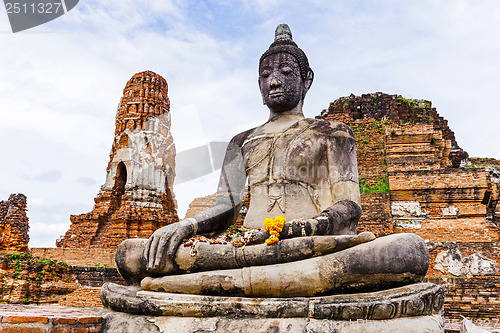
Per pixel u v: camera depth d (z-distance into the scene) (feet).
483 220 55.01
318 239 15.23
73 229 75.61
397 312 13.97
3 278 51.55
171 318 14.97
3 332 13.01
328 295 14.93
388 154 65.10
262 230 16.10
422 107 81.10
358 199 18.85
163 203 71.87
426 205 57.67
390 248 14.75
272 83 21.21
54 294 53.93
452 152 83.35
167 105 82.33
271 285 14.94
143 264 17.19
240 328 14.24
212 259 15.88
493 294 41.60
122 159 74.18
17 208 77.25
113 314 15.72
